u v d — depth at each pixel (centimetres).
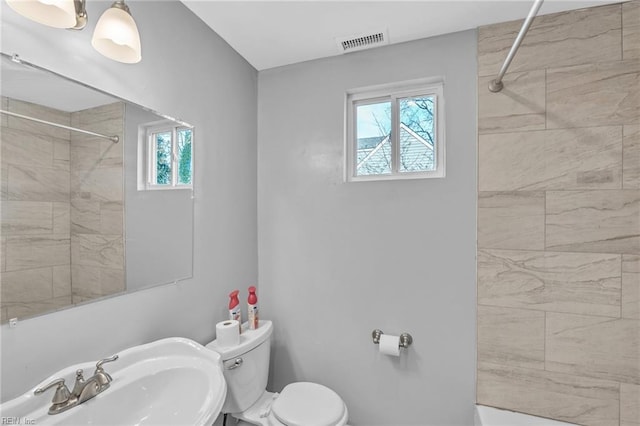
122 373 106
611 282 136
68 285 96
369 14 144
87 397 91
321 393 161
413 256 166
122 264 112
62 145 94
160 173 128
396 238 170
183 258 140
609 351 137
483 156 154
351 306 179
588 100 139
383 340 163
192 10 142
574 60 141
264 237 199
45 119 90
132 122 116
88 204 101
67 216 95
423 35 162
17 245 84
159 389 107
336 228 182
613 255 136
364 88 179
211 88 159
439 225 162
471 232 156
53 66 92
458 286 158
